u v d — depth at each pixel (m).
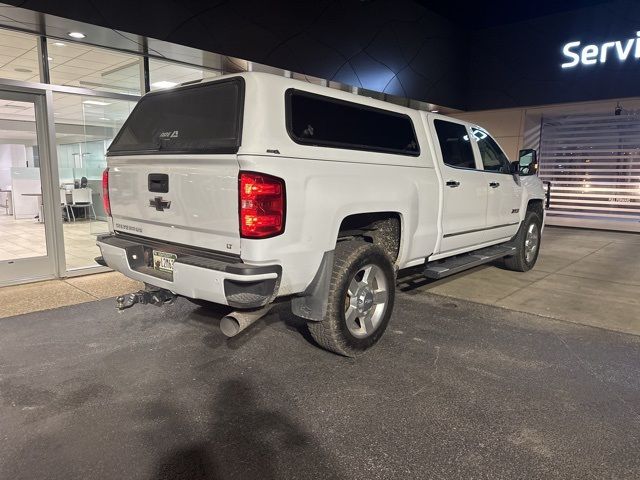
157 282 3.41
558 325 4.61
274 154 2.94
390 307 3.98
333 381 3.36
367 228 4.13
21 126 6.05
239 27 7.36
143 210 3.65
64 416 2.89
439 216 4.57
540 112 12.70
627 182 12.16
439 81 12.07
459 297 5.52
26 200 6.64
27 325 4.45
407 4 10.69
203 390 3.22
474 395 3.18
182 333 4.26
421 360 3.73
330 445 2.61
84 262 6.81
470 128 5.33
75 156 9.17
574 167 13.10
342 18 9.16
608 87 10.92
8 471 2.38
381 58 10.21
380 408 3.00
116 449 2.56
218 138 3.14
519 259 6.66
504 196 5.82
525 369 3.60
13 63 7.26
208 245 3.18
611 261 7.89
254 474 2.37
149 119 3.84
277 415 2.91
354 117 3.71
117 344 4.01
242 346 3.98
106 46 6.59
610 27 10.73
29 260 5.96
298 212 3.06
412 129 4.33
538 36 11.84
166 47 6.70
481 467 2.43
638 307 5.21
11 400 3.08
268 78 3.13
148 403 3.05
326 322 3.50
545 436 2.71
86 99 6.91
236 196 2.90
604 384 3.37
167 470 2.40
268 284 2.96
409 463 2.46
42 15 5.32
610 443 2.64
